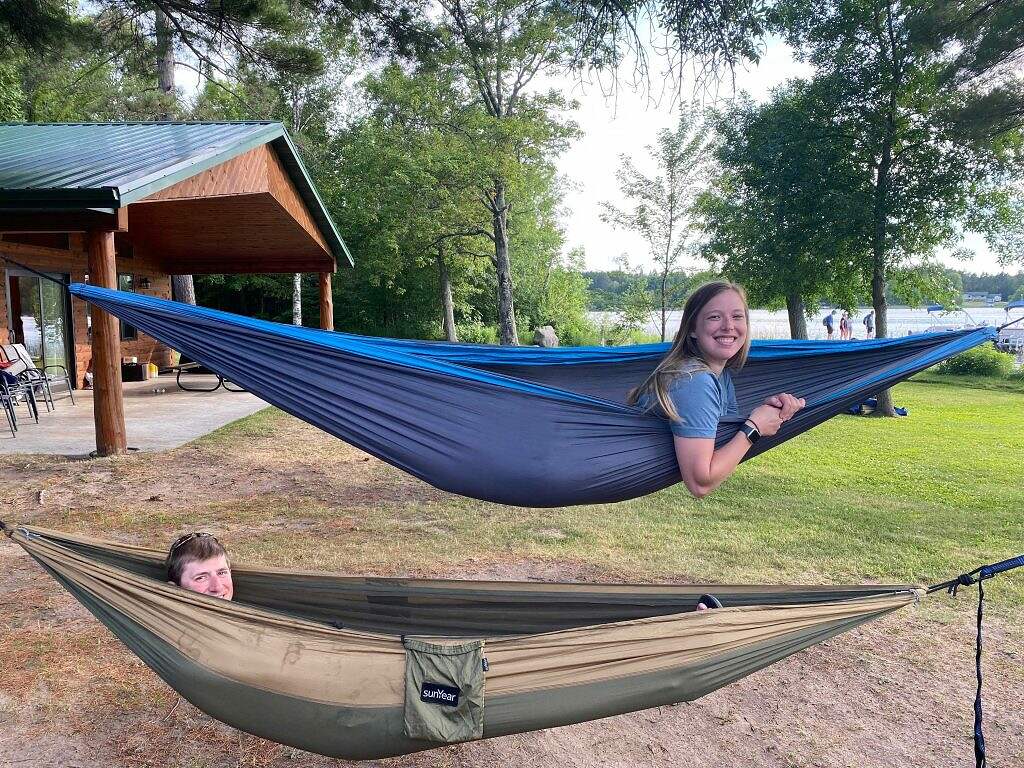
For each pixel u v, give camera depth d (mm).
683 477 2455
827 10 16484
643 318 33188
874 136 16938
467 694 2535
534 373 3443
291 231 15742
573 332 41500
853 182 17469
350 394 2588
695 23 7172
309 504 8242
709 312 2406
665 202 30719
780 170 18281
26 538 2500
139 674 4316
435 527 7492
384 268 32469
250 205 13758
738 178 19844
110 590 2508
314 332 2795
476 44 10562
